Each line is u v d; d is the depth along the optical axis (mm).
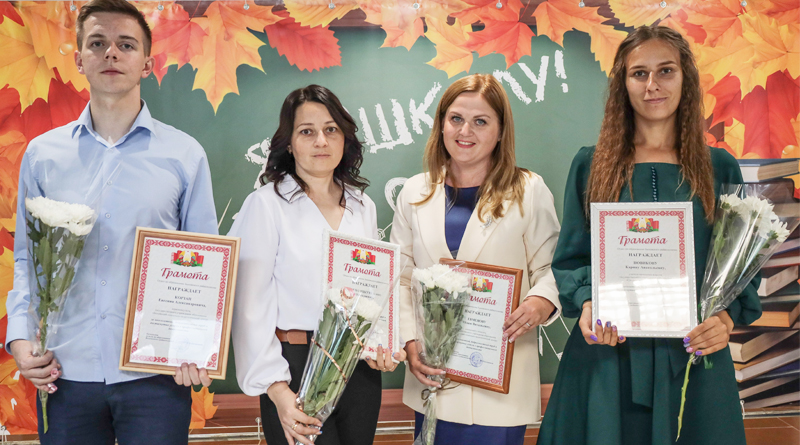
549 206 2037
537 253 2021
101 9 1704
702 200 1722
